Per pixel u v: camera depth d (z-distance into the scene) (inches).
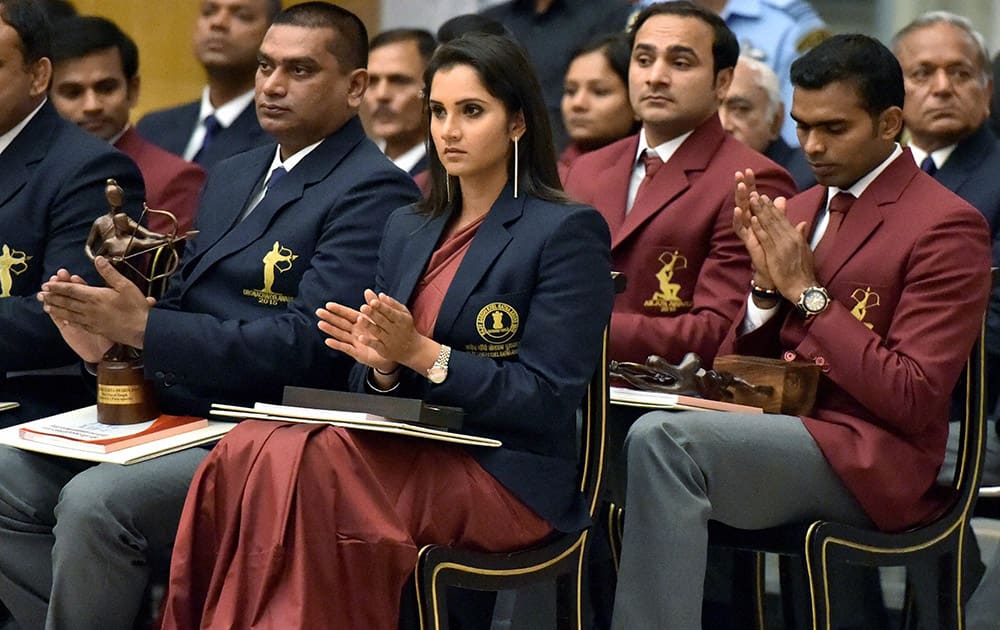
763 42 630.5
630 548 383.6
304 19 432.5
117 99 566.3
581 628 376.8
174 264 415.8
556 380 359.6
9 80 451.2
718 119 482.9
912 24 513.7
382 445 357.7
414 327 353.7
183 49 761.0
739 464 384.5
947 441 440.5
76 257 448.1
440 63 375.9
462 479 357.4
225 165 448.1
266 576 338.3
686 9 477.7
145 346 392.8
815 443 390.3
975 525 495.2
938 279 393.4
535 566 363.6
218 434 391.5
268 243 421.4
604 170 493.4
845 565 453.7
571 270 365.4
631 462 385.4
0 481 401.4
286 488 340.2
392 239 393.1
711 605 452.4
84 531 375.6
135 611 390.9
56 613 380.8
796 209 428.8
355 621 340.2
